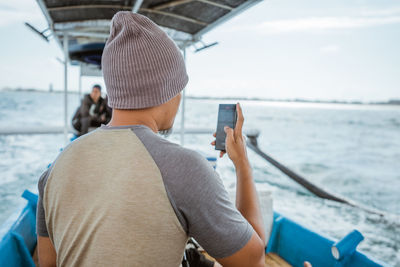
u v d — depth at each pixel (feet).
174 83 1.96
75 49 18.25
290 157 68.08
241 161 2.48
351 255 5.16
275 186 24.67
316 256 5.89
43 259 2.29
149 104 1.87
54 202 1.94
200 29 12.23
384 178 50.19
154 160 1.71
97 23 12.89
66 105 13.66
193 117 165.17
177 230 1.71
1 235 4.99
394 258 12.73
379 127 165.17
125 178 1.70
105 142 1.88
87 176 1.83
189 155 1.75
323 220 17.31
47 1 10.39
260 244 1.85
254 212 2.21
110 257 1.66
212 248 1.73
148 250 1.66
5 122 116.06
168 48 1.87
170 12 10.75
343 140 115.85
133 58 1.79
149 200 1.65
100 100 16.72
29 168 24.11
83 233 1.78
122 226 1.65
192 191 1.64
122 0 10.41
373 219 17.53
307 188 24.38
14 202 16.75
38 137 40.19
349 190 40.19
